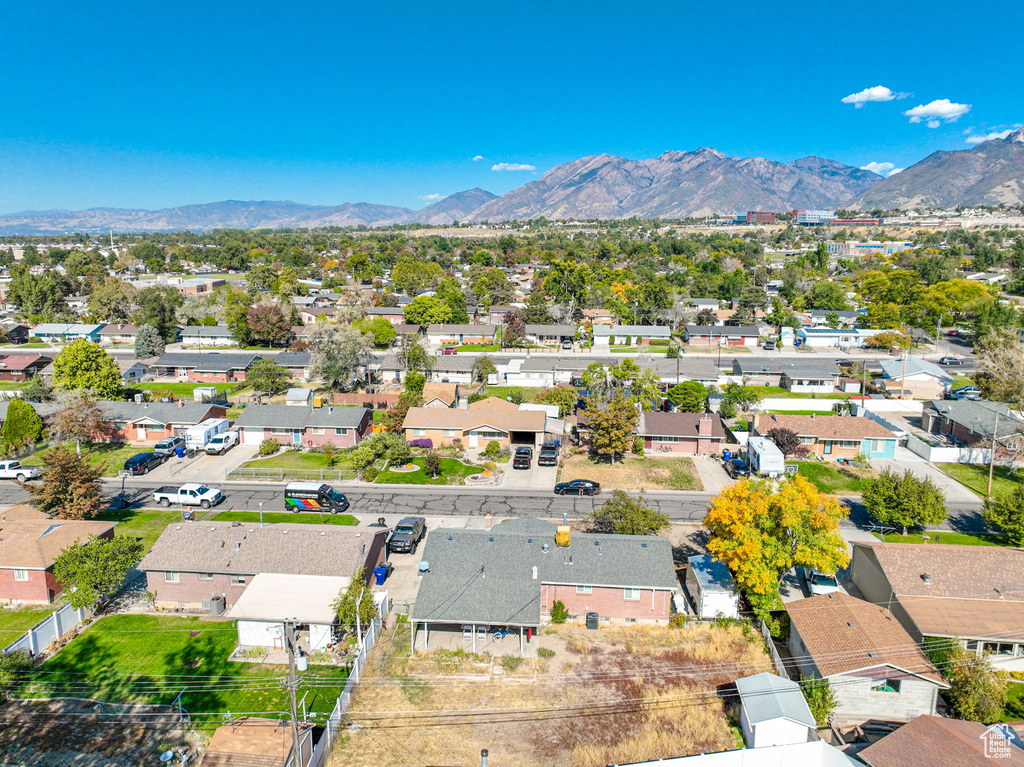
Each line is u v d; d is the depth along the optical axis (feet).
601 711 94.63
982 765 75.05
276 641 110.83
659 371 303.48
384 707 95.09
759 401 256.73
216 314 442.09
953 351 375.45
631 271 645.92
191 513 162.81
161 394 268.00
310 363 288.92
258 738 85.76
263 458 206.80
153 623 118.93
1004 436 195.00
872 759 79.82
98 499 155.84
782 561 111.96
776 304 429.79
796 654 106.22
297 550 124.88
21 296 475.31
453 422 215.92
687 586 131.75
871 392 288.10
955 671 95.14
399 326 414.00
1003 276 624.18
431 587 112.68
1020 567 115.65
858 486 183.93
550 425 221.25
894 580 114.21
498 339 406.21
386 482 187.32
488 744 88.17
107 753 87.15
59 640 112.47
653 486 185.26
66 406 219.20
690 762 81.82
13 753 86.84
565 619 117.70
